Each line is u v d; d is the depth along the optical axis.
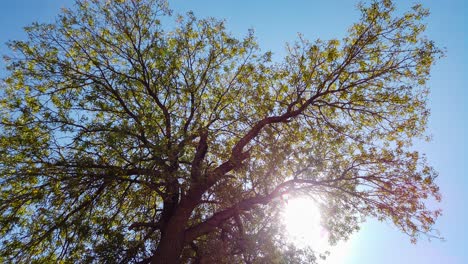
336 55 13.70
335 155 14.34
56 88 13.23
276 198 13.23
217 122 14.03
